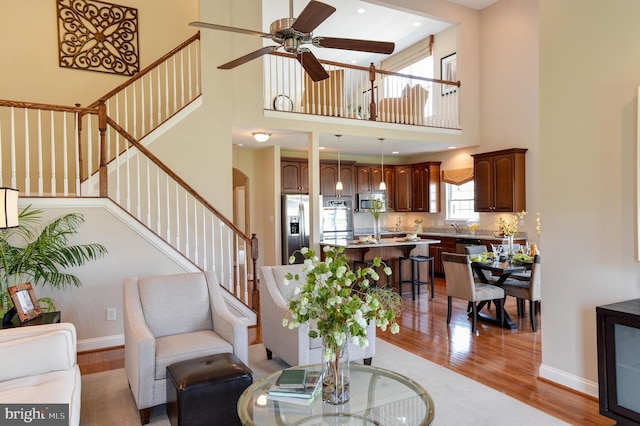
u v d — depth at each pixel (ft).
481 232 25.98
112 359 12.80
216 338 10.25
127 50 19.42
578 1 10.23
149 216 14.43
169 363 9.14
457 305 19.54
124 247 13.93
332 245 20.02
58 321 10.46
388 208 31.17
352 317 6.51
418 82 26.16
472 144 25.66
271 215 26.68
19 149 17.22
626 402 8.07
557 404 9.59
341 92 21.54
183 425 7.75
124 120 18.08
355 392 7.35
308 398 6.90
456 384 10.68
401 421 6.37
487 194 24.44
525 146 23.15
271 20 25.75
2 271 12.05
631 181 9.17
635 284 9.12
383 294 7.21
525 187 23.15
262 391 7.30
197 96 17.62
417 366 11.91
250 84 18.88
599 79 9.78
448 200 29.17
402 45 30.09
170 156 17.06
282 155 27.91
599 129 9.78
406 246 22.35
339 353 6.85
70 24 18.30
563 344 10.54
